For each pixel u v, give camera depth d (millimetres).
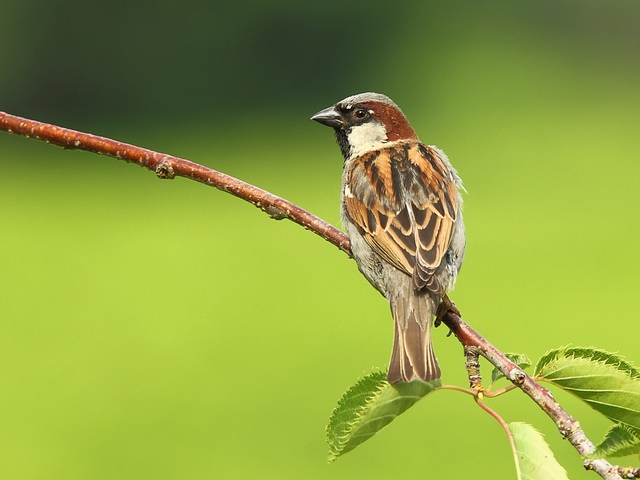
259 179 23859
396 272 4496
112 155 4492
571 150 25234
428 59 27438
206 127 26625
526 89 27000
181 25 26594
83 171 25125
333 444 3248
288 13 26438
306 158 25281
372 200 4754
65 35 26547
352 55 27016
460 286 17344
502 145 25953
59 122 26656
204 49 26797
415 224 4633
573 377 3217
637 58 28281
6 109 26469
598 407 3223
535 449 3098
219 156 25156
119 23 26609
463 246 4789
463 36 27828
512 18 28719
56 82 26609
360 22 26922
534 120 26406
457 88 27328
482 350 3430
